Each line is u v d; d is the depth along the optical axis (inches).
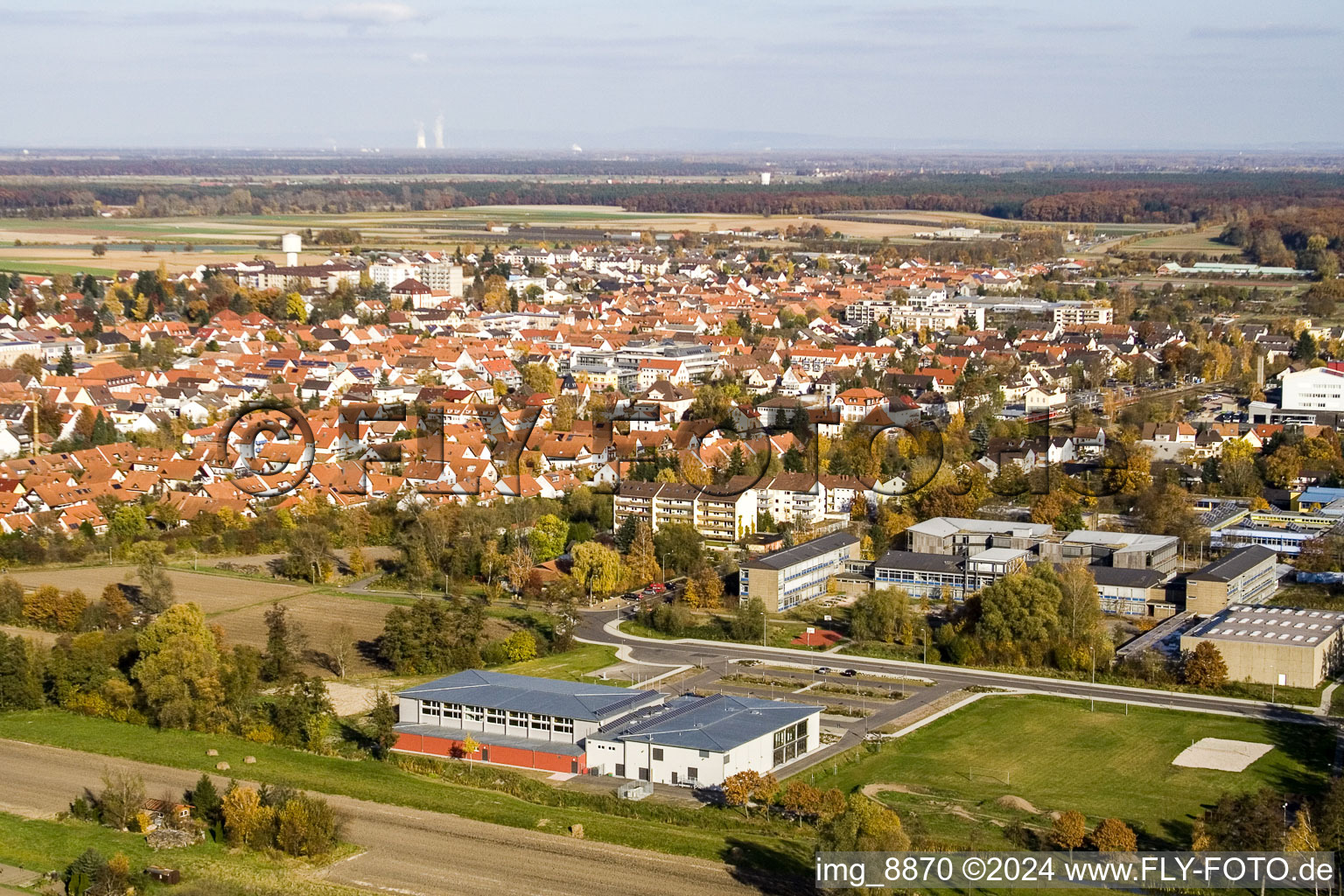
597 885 7549.2
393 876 7667.3
